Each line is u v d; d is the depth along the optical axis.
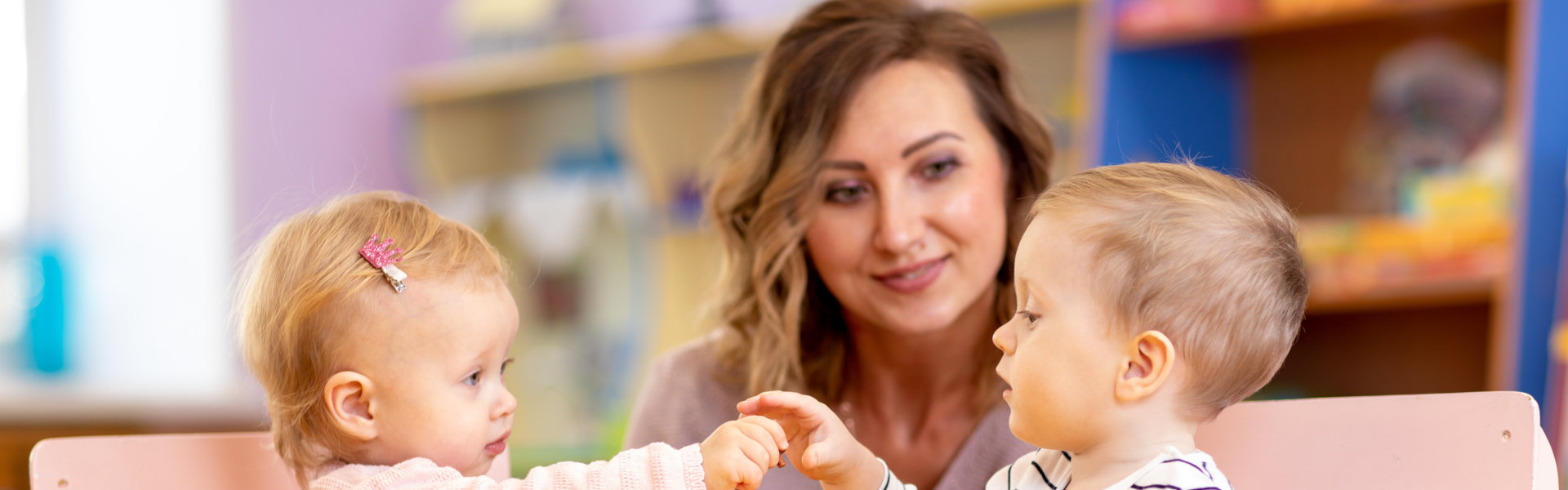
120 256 3.77
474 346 0.96
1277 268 0.88
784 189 1.25
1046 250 0.89
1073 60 2.65
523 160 3.68
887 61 1.21
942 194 1.20
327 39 3.51
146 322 3.70
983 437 1.22
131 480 1.07
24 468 2.27
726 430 0.92
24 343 3.75
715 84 3.21
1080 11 2.63
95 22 3.81
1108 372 0.85
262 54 3.45
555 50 3.32
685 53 3.06
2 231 3.82
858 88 1.21
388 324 0.94
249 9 3.44
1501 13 2.31
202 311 3.58
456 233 1.03
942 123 1.19
